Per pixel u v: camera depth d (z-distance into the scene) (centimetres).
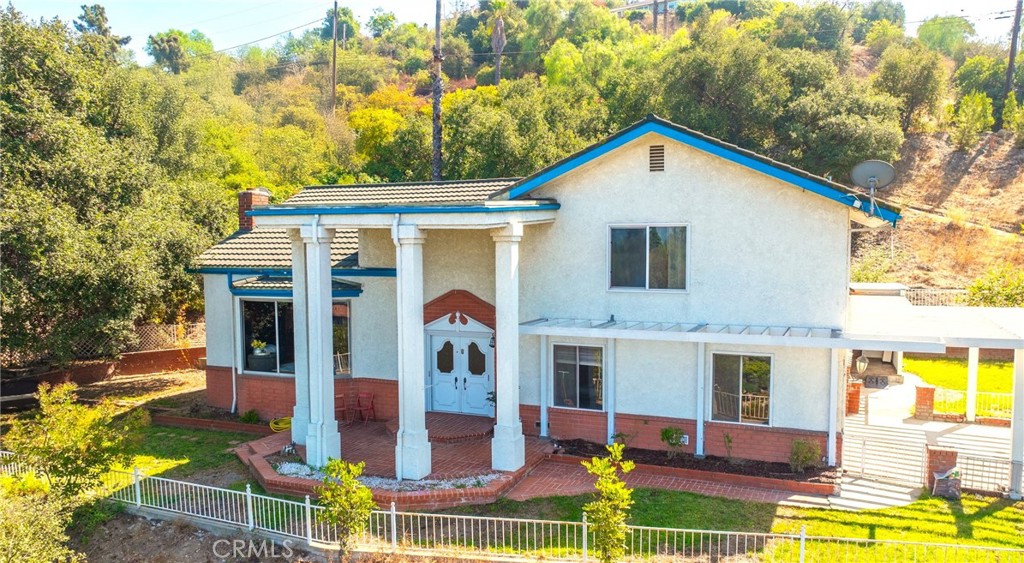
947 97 6009
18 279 2006
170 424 2044
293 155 5522
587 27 8431
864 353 2506
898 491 1389
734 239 1513
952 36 8056
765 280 1495
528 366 1720
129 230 2238
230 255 2083
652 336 1453
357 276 1916
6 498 1204
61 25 2669
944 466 1375
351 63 9444
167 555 1255
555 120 4503
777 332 1445
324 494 1158
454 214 1420
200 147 4406
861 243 4022
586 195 1634
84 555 1186
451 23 10962
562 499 1373
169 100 4209
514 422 1495
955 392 2083
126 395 2373
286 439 1767
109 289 2177
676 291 1571
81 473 1345
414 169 4538
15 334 2131
